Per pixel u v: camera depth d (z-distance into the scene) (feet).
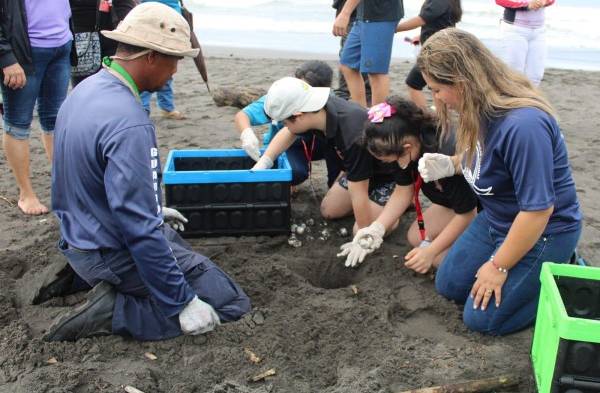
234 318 9.75
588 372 7.25
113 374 8.41
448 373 8.51
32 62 13.00
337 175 14.32
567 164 8.87
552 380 7.39
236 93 23.09
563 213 8.89
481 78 8.22
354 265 11.53
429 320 10.18
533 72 20.45
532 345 8.64
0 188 15.48
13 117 13.32
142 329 9.15
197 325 9.03
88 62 15.39
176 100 24.66
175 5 18.63
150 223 8.39
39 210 13.98
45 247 12.01
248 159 13.43
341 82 22.03
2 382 8.27
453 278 10.26
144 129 8.50
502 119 8.30
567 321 7.04
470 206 10.68
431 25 18.45
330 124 11.36
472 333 9.68
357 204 11.92
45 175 16.39
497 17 53.52
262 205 12.39
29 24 12.92
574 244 9.11
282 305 10.22
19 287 10.62
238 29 50.34
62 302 10.36
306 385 8.43
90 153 8.46
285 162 12.77
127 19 8.65
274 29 50.52
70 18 14.28
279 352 9.04
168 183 12.00
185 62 32.58
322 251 12.43
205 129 20.53
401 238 12.85
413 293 10.78
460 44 8.27
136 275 9.16
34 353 8.70
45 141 14.83
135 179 8.27
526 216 8.34
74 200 8.93
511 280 9.13
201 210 12.29
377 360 8.89
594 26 50.37
